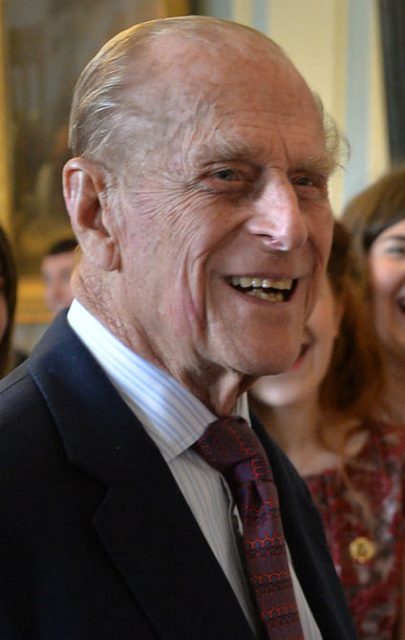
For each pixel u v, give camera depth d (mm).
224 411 1396
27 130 6613
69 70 6570
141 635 1199
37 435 1260
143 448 1305
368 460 2555
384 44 5262
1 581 1164
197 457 1394
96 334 1382
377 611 2445
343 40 5781
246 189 1309
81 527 1221
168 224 1297
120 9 6465
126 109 1324
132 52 1337
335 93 5781
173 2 6395
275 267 1304
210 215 1284
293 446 2572
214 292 1310
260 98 1305
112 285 1369
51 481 1229
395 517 2506
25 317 6555
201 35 1322
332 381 2600
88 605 1184
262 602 1350
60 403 1300
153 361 1365
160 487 1291
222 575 1281
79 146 1388
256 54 1324
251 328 1313
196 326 1309
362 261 3072
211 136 1279
